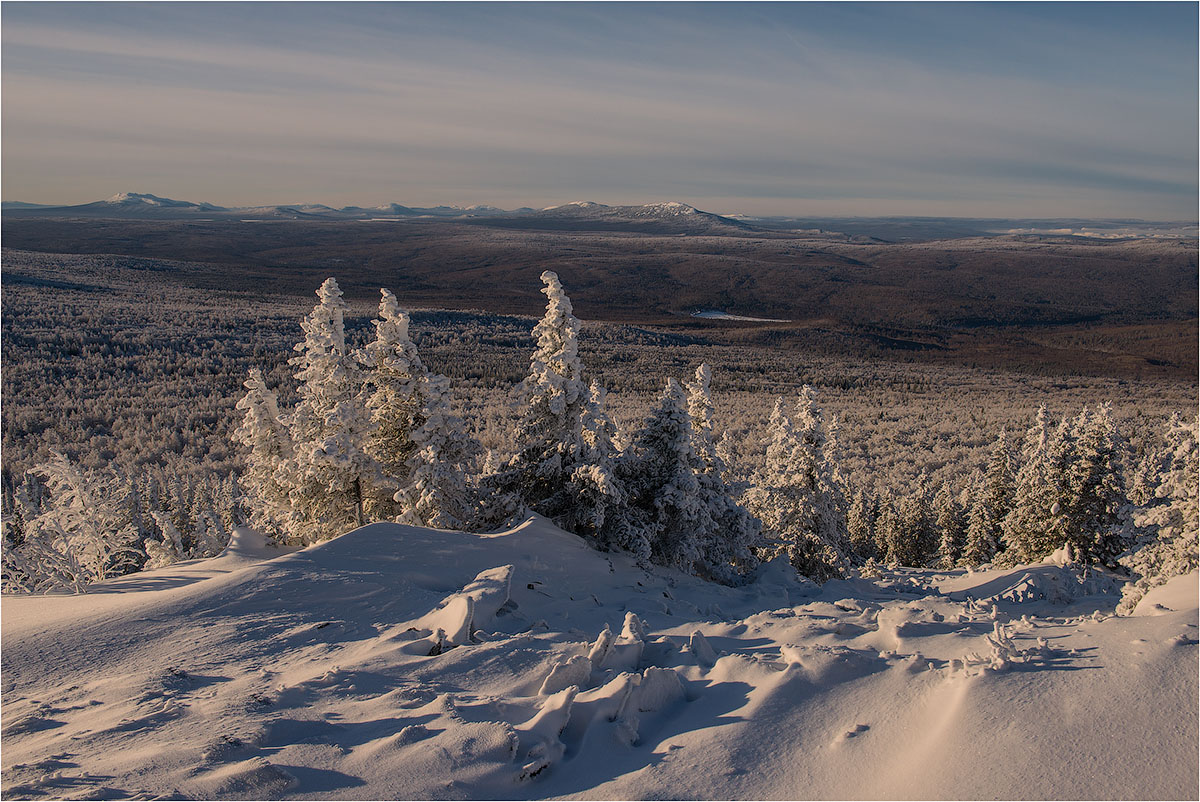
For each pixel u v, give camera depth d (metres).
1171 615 6.12
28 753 5.31
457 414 17.98
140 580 12.41
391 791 4.66
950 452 69.00
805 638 7.74
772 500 24.73
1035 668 5.54
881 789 4.46
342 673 6.80
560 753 5.32
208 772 4.81
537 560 13.29
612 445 18.92
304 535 18.64
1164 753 4.29
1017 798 4.12
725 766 4.91
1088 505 25.61
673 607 11.64
